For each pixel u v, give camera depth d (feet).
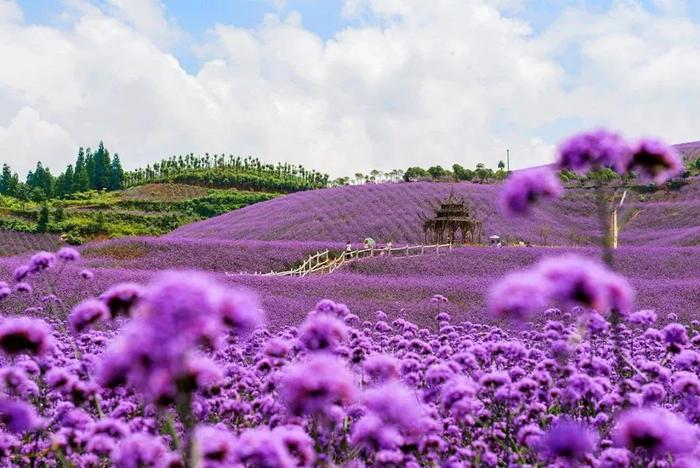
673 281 98.63
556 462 16.75
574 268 10.80
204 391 21.27
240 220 249.75
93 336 35.37
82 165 600.80
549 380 23.31
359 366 24.63
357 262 127.34
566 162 14.88
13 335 13.97
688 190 263.29
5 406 17.51
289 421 18.63
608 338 38.06
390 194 258.57
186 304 8.79
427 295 89.56
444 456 20.57
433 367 20.33
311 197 267.18
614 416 21.52
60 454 16.98
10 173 584.81
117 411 21.30
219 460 12.78
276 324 62.28
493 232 211.20
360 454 18.31
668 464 16.93
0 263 104.22
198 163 596.29
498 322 65.77
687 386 20.01
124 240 149.18
